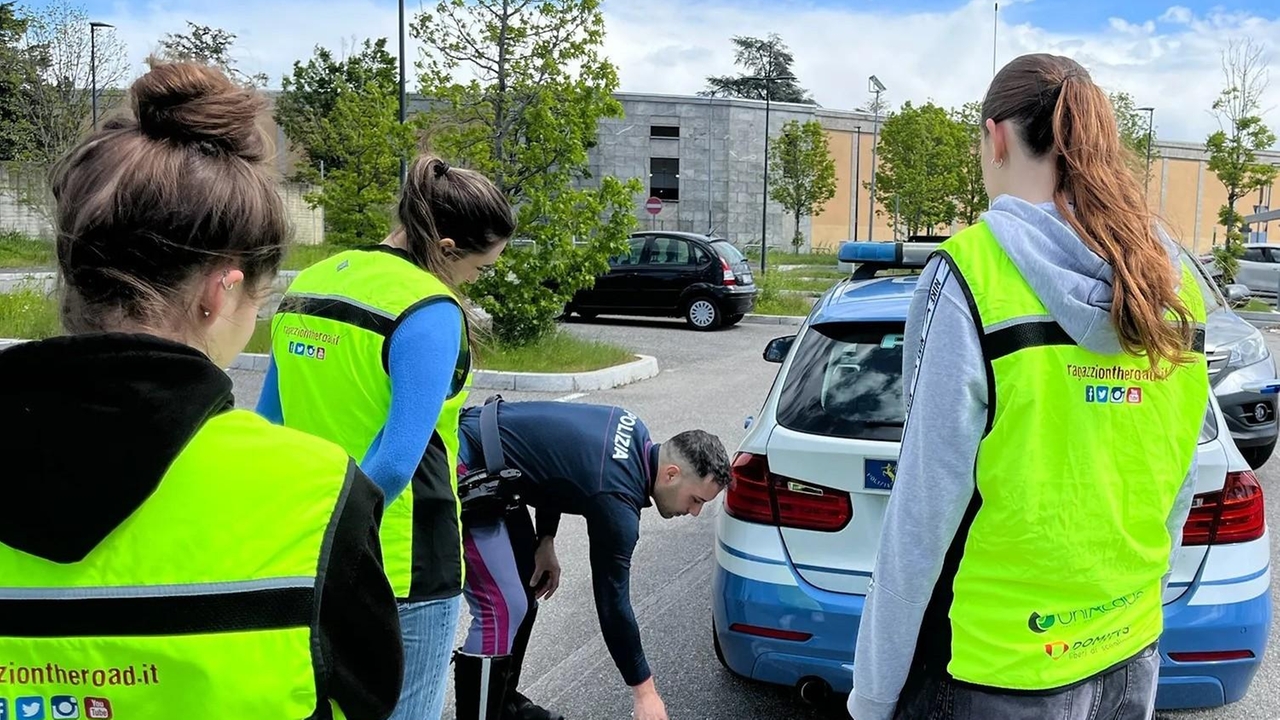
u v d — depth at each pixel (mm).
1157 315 1461
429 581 2133
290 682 981
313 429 2148
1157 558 1630
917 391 1550
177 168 1040
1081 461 1483
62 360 926
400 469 1984
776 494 3053
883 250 4609
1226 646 2766
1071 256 1507
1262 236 34625
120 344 950
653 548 5219
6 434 917
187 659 952
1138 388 1521
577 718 3412
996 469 1493
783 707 3480
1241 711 3434
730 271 15969
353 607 1034
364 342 2098
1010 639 1525
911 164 34562
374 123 15922
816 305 3824
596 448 2795
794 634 2973
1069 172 1561
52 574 953
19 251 22672
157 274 1046
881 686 1611
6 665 959
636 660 2852
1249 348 6336
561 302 10961
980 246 1544
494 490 2719
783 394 3281
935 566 1536
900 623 1566
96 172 1039
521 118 11047
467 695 2854
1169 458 1587
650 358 11305
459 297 2271
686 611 4355
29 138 22047
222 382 1033
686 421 8406
